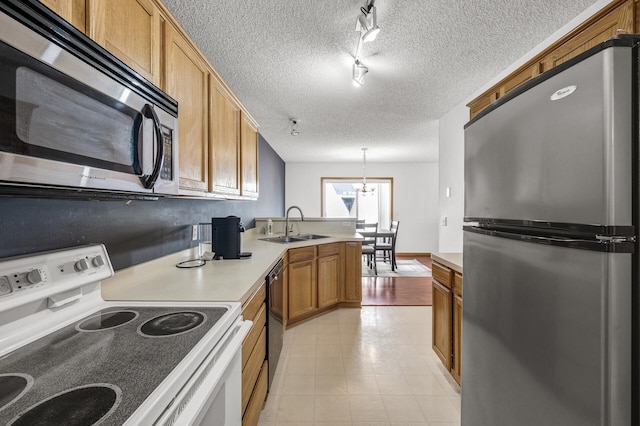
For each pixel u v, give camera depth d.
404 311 3.51
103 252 1.13
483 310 1.08
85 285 1.02
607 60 0.61
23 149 0.58
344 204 7.54
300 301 3.09
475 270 1.15
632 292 0.62
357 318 3.28
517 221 0.88
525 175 0.85
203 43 1.97
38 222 0.95
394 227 6.35
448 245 3.32
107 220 1.27
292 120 3.71
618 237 0.61
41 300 0.87
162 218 1.75
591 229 0.64
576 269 0.68
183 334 0.85
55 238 1.01
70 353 0.74
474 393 1.15
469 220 1.22
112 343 0.80
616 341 0.61
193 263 1.89
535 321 0.80
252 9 1.63
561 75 0.72
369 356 2.41
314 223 3.98
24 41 0.58
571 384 0.69
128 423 0.49
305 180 7.31
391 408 1.78
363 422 1.67
